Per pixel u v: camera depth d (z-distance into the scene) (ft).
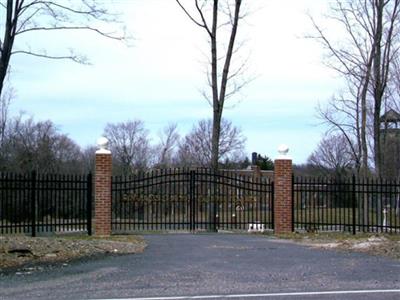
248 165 267.18
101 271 36.29
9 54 51.42
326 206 76.38
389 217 75.46
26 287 30.63
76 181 64.54
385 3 82.33
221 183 71.05
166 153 286.46
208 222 72.64
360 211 74.69
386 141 133.28
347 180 87.45
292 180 69.62
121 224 73.36
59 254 43.55
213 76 97.96
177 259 42.39
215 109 97.91
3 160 175.42
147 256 44.14
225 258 43.14
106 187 65.26
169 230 72.08
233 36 99.50
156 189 77.36
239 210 77.20
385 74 82.69
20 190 66.74
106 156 65.46
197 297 27.53
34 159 186.19
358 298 27.17
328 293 28.55
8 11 51.06
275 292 28.94
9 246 44.45
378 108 83.61
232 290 29.58
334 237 63.16
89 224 64.85
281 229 68.95
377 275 34.86
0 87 51.34
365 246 51.06
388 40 84.84
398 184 69.87
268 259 42.65
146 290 29.66
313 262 41.01
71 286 30.94
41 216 67.36
